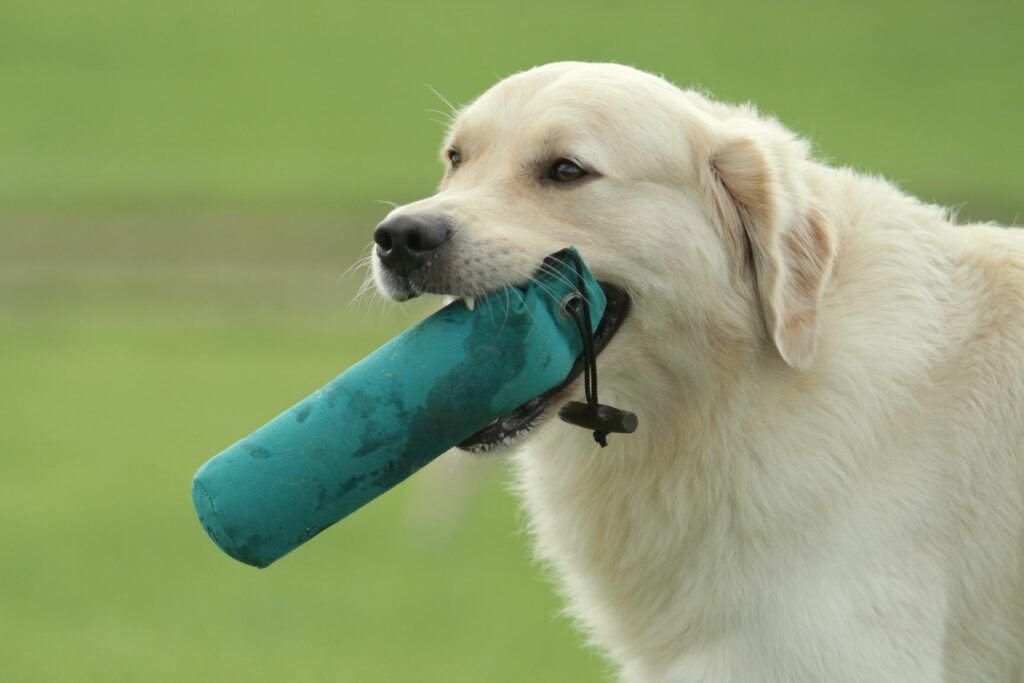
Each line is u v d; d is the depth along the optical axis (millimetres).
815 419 7746
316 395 7203
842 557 7641
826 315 7914
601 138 7809
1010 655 8188
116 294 37906
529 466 8805
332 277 38469
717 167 7910
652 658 8312
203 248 42062
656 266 7785
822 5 81062
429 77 73688
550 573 10062
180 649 14148
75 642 14383
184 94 72438
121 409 26109
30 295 37875
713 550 7852
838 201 8234
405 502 20891
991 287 8180
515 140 7973
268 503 7039
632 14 80875
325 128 66875
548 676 13266
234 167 59656
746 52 73625
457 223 7555
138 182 56312
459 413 7234
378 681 13117
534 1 84312
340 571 17250
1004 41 74062
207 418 25172
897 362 7828
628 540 8242
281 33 81625
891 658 7590
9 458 22594
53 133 65875
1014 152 56531
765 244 7766
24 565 17281
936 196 48906
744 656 7746
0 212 49031
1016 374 7988
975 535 7914
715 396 7863
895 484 7758
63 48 78688
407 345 7289
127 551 17875
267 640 14492
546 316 7398
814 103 65312
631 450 8086
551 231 7742
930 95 66125
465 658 13859
